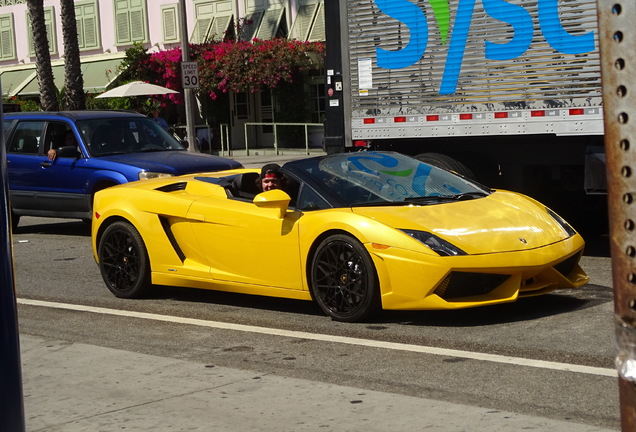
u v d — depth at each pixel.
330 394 5.15
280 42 28.38
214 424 4.71
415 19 10.39
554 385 5.15
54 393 5.43
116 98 30.31
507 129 9.85
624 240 1.42
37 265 10.79
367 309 6.81
